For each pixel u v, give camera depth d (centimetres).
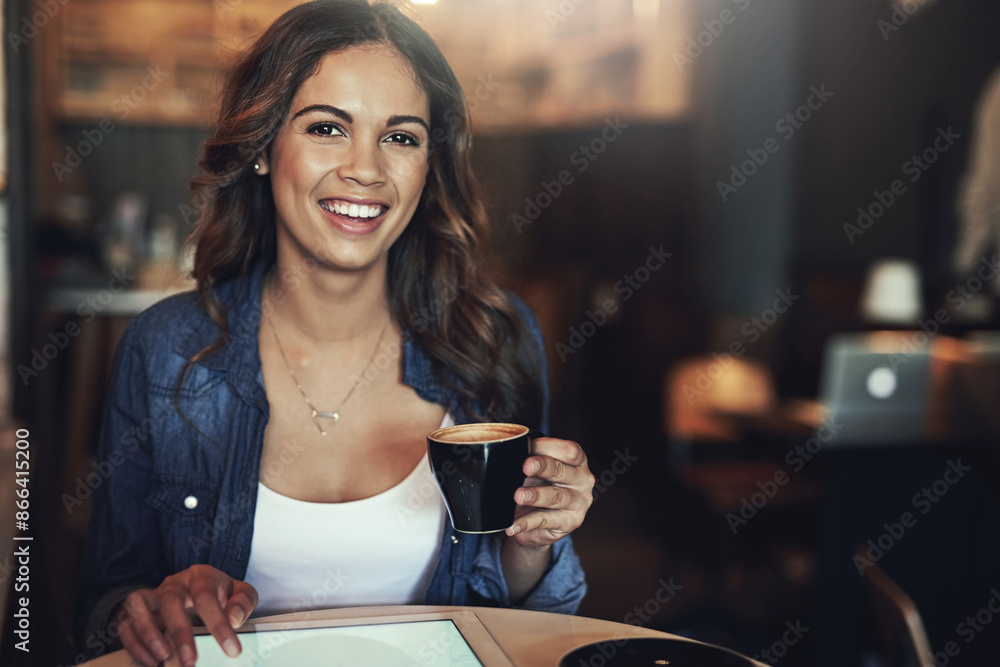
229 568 123
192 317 134
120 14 510
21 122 251
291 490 128
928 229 451
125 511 130
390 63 121
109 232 459
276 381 131
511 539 122
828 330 462
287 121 121
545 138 636
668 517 362
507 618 100
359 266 124
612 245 589
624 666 87
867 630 232
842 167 503
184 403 129
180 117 521
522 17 634
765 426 276
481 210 141
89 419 317
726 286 530
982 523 230
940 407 278
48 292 329
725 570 318
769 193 527
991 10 404
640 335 511
